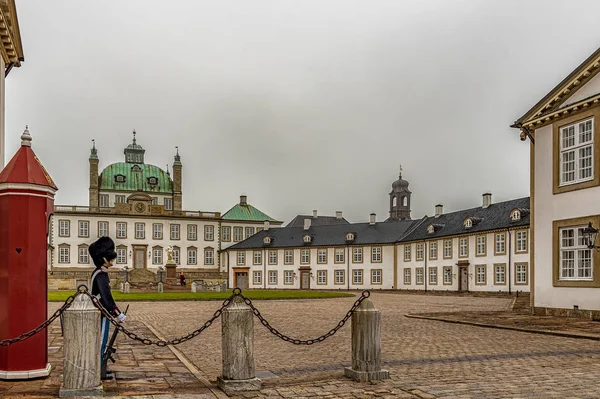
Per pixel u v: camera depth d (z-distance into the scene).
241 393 7.98
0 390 7.94
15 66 21.33
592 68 21.52
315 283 81.00
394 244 74.06
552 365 10.25
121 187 98.25
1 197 8.83
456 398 7.58
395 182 106.31
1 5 18.02
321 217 102.06
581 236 21.80
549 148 23.39
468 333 16.06
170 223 88.94
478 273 58.16
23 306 8.71
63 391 7.52
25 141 9.21
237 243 90.56
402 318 22.03
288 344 13.98
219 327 18.55
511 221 54.25
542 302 23.33
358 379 8.83
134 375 9.31
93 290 8.55
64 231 82.75
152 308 29.80
